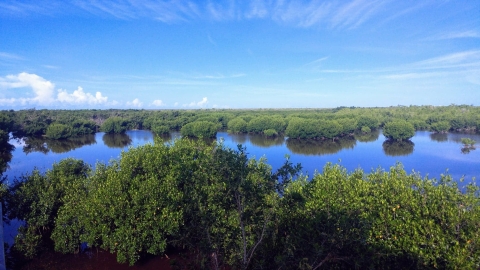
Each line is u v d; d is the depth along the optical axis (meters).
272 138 116.44
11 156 73.50
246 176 9.78
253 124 126.12
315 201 15.22
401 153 82.62
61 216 23.77
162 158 25.88
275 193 10.50
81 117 143.12
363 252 11.52
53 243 26.53
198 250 10.88
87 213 22.81
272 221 11.58
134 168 25.05
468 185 15.02
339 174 19.55
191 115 158.88
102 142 99.69
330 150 89.31
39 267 23.39
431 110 165.38
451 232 13.26
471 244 12.23
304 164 69.69
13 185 27.91
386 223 15.05
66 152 80.50
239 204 10.07
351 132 124.62
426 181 16.81
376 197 16.66
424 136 116.31
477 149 86.56
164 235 22.28
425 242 13.40
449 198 14.75
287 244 10.95
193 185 10.99
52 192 25.14
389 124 106.94
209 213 10.03
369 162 71.75
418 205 15.34
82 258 24.86
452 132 127.19
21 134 102.88
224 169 9.64
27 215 24.36
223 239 10.80
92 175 26.81
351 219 10.32
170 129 127.31
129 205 21.78
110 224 22.39
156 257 25.09
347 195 16.55
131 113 168.00
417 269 13.11
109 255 25.41
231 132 132.25
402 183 16.84
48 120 118.81
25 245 23.64
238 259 10.90
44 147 89.06
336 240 10.14
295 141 108.25
